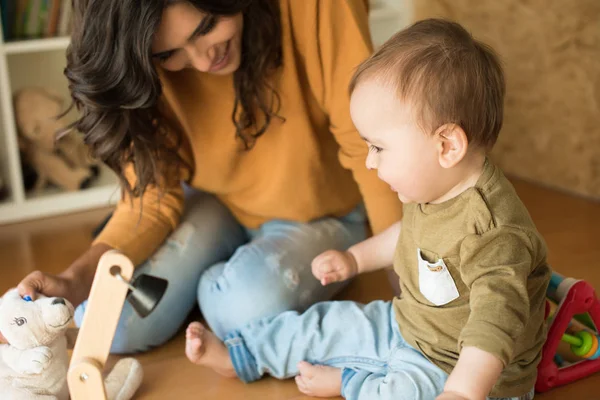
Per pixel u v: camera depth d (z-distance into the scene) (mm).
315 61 1398
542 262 1134
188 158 1560
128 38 1132
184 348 1495
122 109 1307
